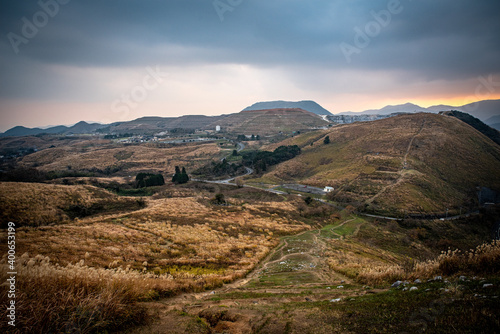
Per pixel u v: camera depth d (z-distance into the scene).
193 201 61.66
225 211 54.53
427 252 50.62
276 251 31.03
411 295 7.16
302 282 17.48
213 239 32.06
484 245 9.16
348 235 50.62
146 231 31.19
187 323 6.68
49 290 6.15
